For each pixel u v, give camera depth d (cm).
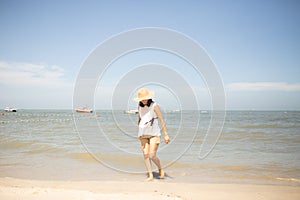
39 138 1192
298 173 586
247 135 1274
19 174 580
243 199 386
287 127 1694
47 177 552
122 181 512
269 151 856
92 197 356
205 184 483
